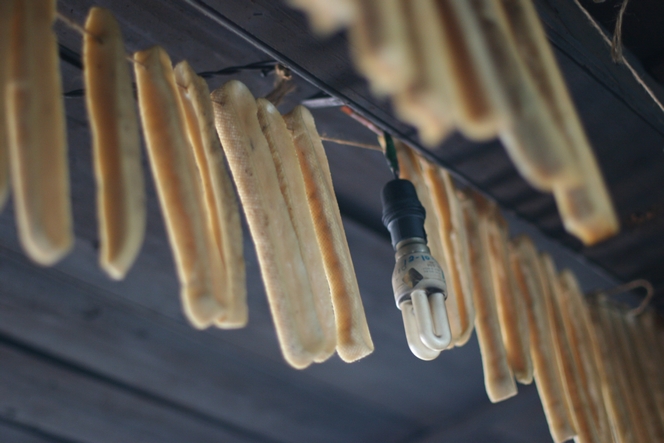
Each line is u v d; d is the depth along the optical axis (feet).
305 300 3.37
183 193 3.22
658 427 4.95
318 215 3.68
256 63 4.25
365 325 3.56
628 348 5.13
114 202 3.04
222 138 3.59
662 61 4.39
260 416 6.59
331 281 3.59
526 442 6.86
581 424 4.46
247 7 3.77
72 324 5.54
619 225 4.88
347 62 3.95
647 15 4.21
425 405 6.81
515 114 2.89
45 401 5.94
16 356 5.65
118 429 6.31
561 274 4.91
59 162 3.01
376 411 6.85
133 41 4.11
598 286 5.40
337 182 4.93
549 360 4.41
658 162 4.59
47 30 3.15
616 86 4.26
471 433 6.73
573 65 4.16
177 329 5.69
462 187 4.64
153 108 3.33
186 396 6.23
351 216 5.14
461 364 6.35
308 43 3.88
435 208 4.40
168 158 3.26
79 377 5.88
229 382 6.23
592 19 4.19
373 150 4.72
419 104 2.70
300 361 3.31
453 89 2.78
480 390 6.66
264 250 3.42
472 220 4.52
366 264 5.37
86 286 5.36
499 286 4.49
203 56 4.22
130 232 3.01
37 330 5.55
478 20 3.10
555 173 2.87
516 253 4.66
